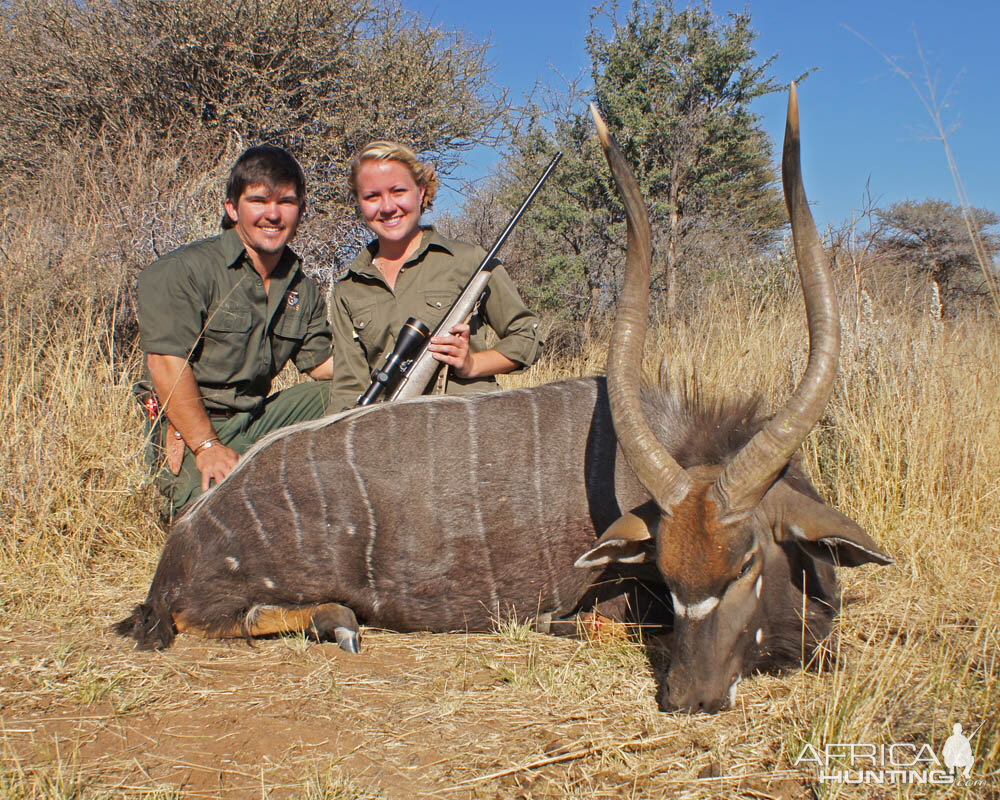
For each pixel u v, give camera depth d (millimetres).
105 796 2287
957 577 3746
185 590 3379
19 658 3098
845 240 6223
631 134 10852
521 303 4430
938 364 5168
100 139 10188
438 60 12375
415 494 3404
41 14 10984
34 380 4801
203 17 10648
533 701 2871
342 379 4480
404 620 3473
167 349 3848
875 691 2758
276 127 10727
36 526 4098
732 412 3342
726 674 2734
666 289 10055
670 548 2672
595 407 3523
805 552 2977
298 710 2793
